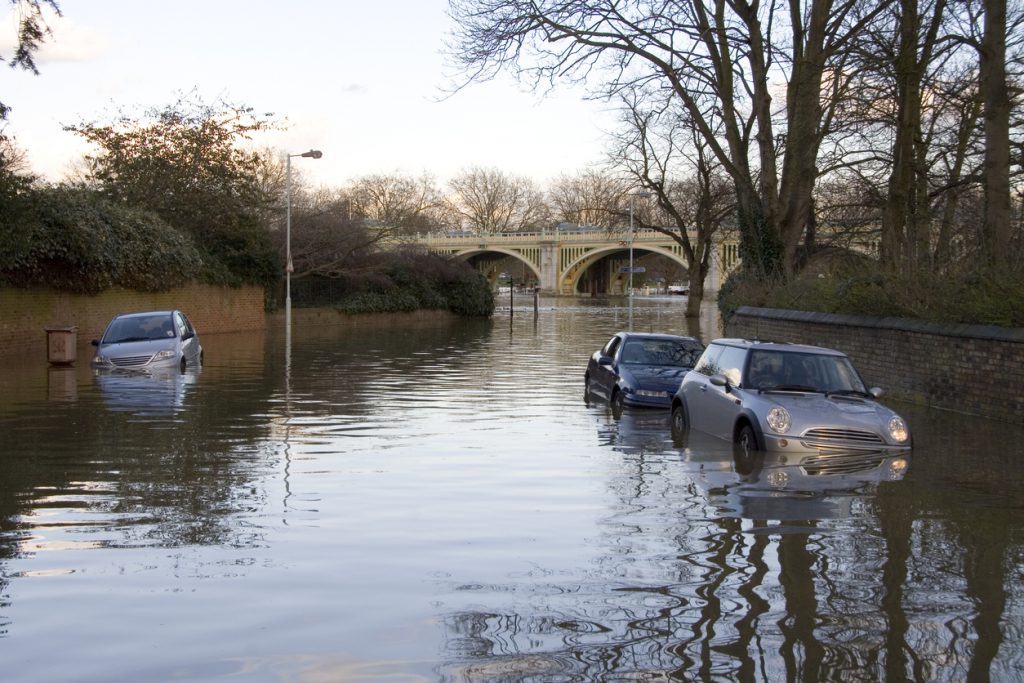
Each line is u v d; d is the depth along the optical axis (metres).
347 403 17.47
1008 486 9.92
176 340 23.61
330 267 52.53
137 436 13.20
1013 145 20.69
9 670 5.00
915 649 5.35
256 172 47.75
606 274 144.75
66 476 10.27
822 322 20.91
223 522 8.23
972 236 21.05
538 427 14.48
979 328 15.31
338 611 5.93
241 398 18.03
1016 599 6.23
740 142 28.09
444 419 15.38
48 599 6.14
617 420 15.36
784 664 5.13
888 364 18.09
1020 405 14.38
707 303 100.62
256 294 44.62
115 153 40.53
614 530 7.99
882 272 19.44
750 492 9.57
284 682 4.85
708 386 13.42
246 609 5.96
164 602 6.09
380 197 86.19
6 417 15.05
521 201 143.88
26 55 18.33
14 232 24.28
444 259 64.12
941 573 6.80
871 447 11.63
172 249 35.06
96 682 4.85
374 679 4.90
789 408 11.84
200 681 4.86
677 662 5.14
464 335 43.03
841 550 7.38
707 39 27.53
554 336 42.38
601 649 5.32
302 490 9.62
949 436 13.31
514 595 6.26
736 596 6.26
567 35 24.69
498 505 8.95
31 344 27.52
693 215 63.62
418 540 7.64
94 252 29.14
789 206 27.16
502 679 4.91
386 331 46.34
